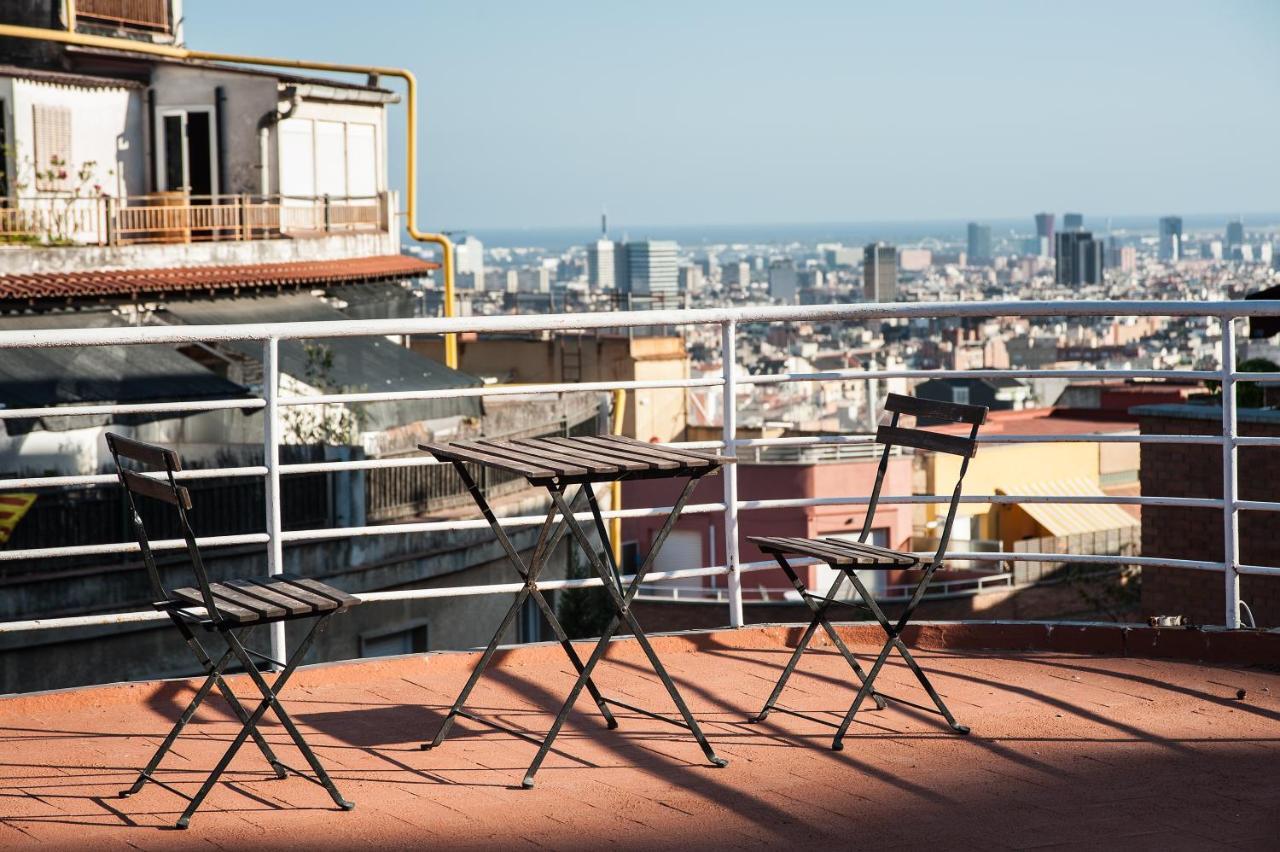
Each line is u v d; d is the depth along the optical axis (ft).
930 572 17.40
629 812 14.80
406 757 16.62
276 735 17.51
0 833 14.29
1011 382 240.53
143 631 53.01
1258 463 61.93
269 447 18.58
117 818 14.70
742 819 14.58
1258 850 13.69
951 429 155.53
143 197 93.91
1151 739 17.01
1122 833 14.15
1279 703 18.26
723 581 135.13
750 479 138.92
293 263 99.91
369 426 73.72
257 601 14.94
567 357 154.20
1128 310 19.58
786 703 18.61
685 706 16.34
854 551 17.10
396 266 105.29
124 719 18.21
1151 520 65.00
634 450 17.40
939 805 14.96
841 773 15.97
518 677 19.81
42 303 78.59
